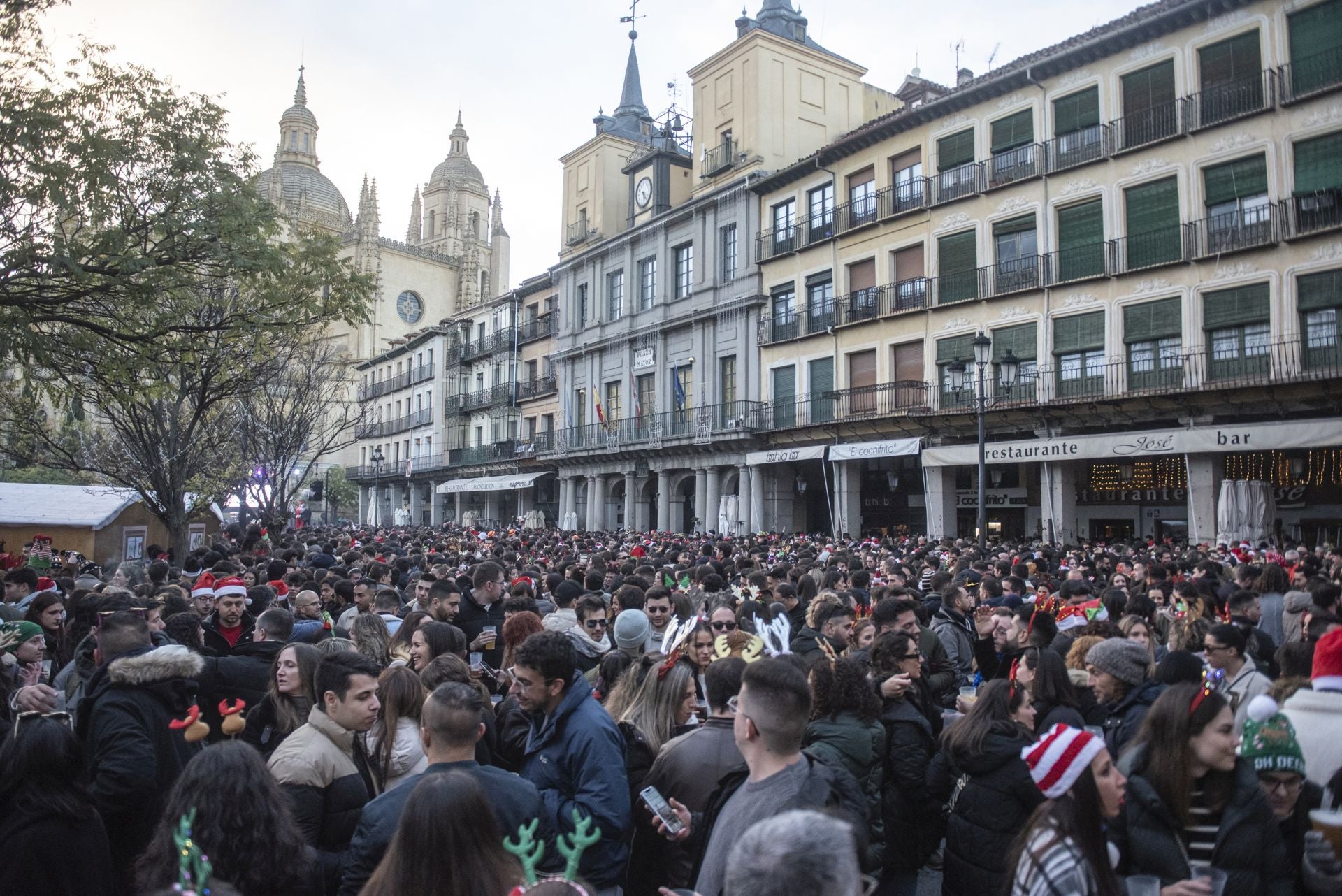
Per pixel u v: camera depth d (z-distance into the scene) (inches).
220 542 869.8
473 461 2317.9
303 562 651.5
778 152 1525.6
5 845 136.6
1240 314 904.3
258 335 527.8
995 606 342.0
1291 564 557.3
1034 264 1076.5
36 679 255.8
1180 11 942.4
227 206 454.3
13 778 140.6
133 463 792.3
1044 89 1085.1
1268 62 893.8
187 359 519.5
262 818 121.6
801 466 1433.3
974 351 1121.4
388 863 114.5
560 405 2006.6
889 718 208.2
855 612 343.9
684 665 211.5
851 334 1306.6
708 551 759.7
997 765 169.6
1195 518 917.8
